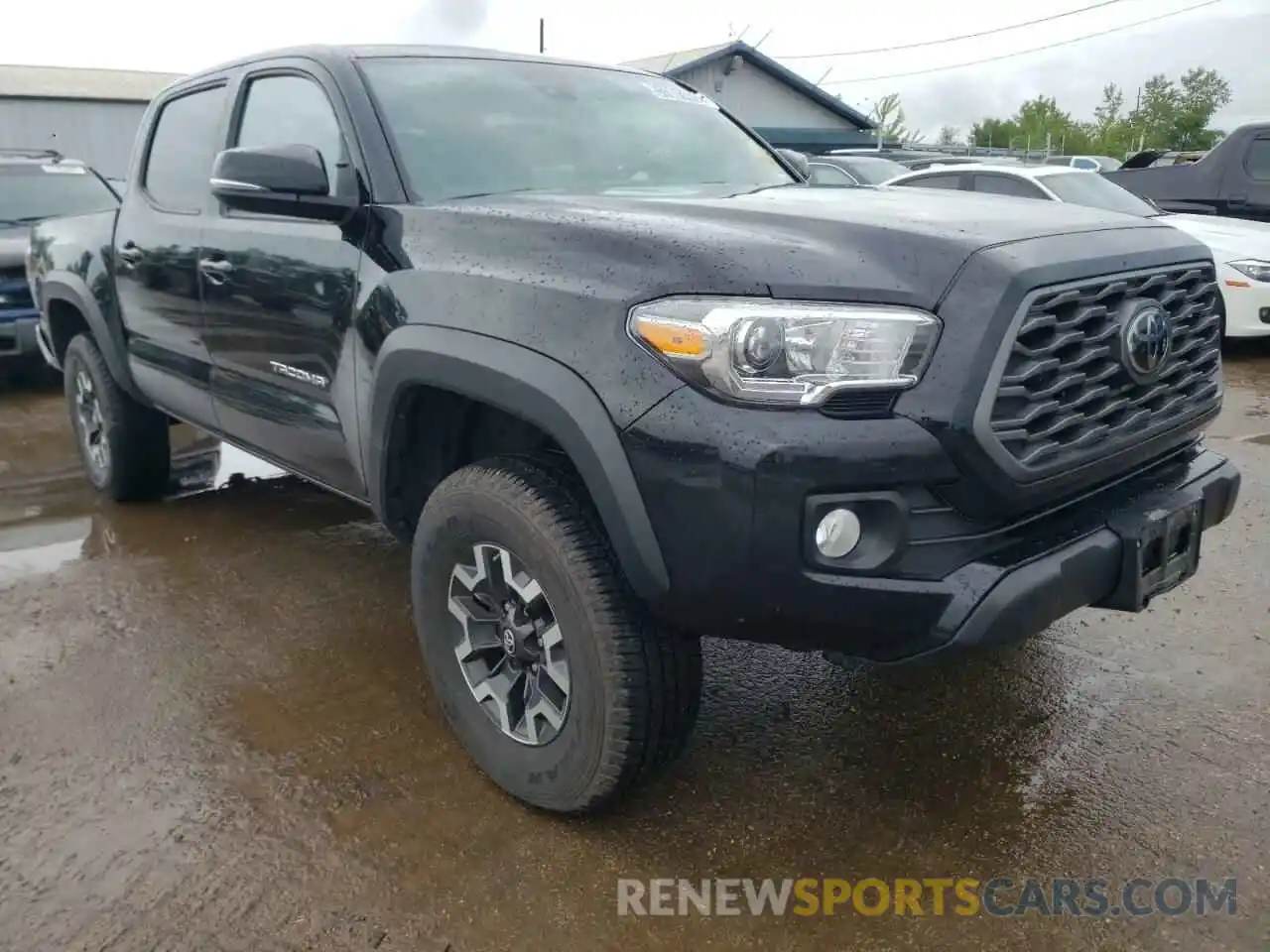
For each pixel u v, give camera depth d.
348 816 2.60
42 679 3.29
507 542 2.45
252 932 2.22
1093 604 2.39
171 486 5.43
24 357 7.90
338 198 2.91
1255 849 2.42
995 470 2.09
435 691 2.95
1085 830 2.51
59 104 24.27
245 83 3.68
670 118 3.73
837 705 3.11
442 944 2.19
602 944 2.19
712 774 2.77
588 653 2.32
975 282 2.11
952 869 2.39
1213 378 2.79
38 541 4.58
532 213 2.54
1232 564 4.05
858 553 2.09
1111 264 2.33
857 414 2.05
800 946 2.18
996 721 3.00
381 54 3.34
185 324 3.87
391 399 2.69
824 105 34.19
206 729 3.01
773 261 2.13
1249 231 8.25
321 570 4.20
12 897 2.32
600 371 2.18
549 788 2.51
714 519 2.06
